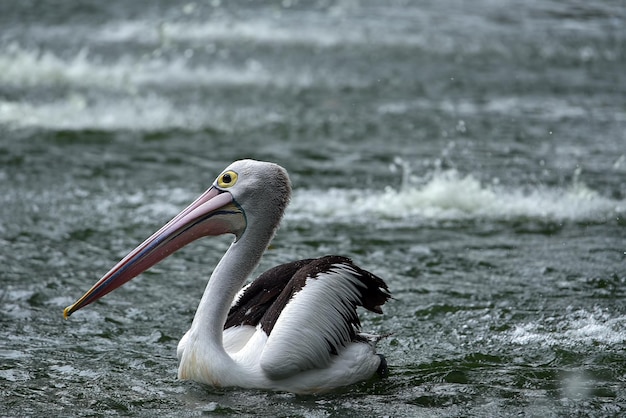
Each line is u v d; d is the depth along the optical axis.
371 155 17.67
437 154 17.80
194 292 10.75
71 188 15.05
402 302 10.36
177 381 8.10
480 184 15.69
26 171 15.95
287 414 7.40
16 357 8.73
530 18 34.50
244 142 18.64
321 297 7.69
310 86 24.41
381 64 27.19
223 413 7.40
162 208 14.19
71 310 7.82
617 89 24.69
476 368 8.60
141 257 7.92
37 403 7.68
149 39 29.69
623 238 12.91
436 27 32.50
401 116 21.03
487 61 27.92
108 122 20.02
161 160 17.11
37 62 25.92
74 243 12.39
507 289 10.79
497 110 21.81
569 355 8.91
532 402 7.80
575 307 10.21
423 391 8.00
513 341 9.30
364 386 8.02
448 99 23.03
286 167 16.67
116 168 16.42
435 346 9.19
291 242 12.59
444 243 12.66
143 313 10.03
